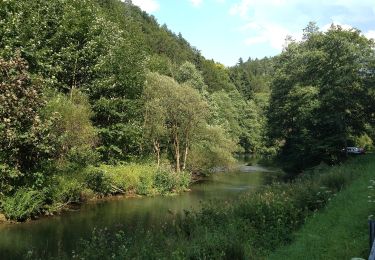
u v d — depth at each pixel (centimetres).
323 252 1086
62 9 3534
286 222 1447
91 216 2339
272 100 5134
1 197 2125
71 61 3497
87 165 2922
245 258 1107
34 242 1736
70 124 2573
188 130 4138
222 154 4525
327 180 2089
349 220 1334
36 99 2158
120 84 3688
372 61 3762
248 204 1579
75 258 1201
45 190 2273
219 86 10431
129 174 3253
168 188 3416
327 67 3822
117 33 3969
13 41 2823
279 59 5531
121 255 1113
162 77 4122
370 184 1909
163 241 1256
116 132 3559
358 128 3916
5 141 2023
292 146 4612
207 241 1165
